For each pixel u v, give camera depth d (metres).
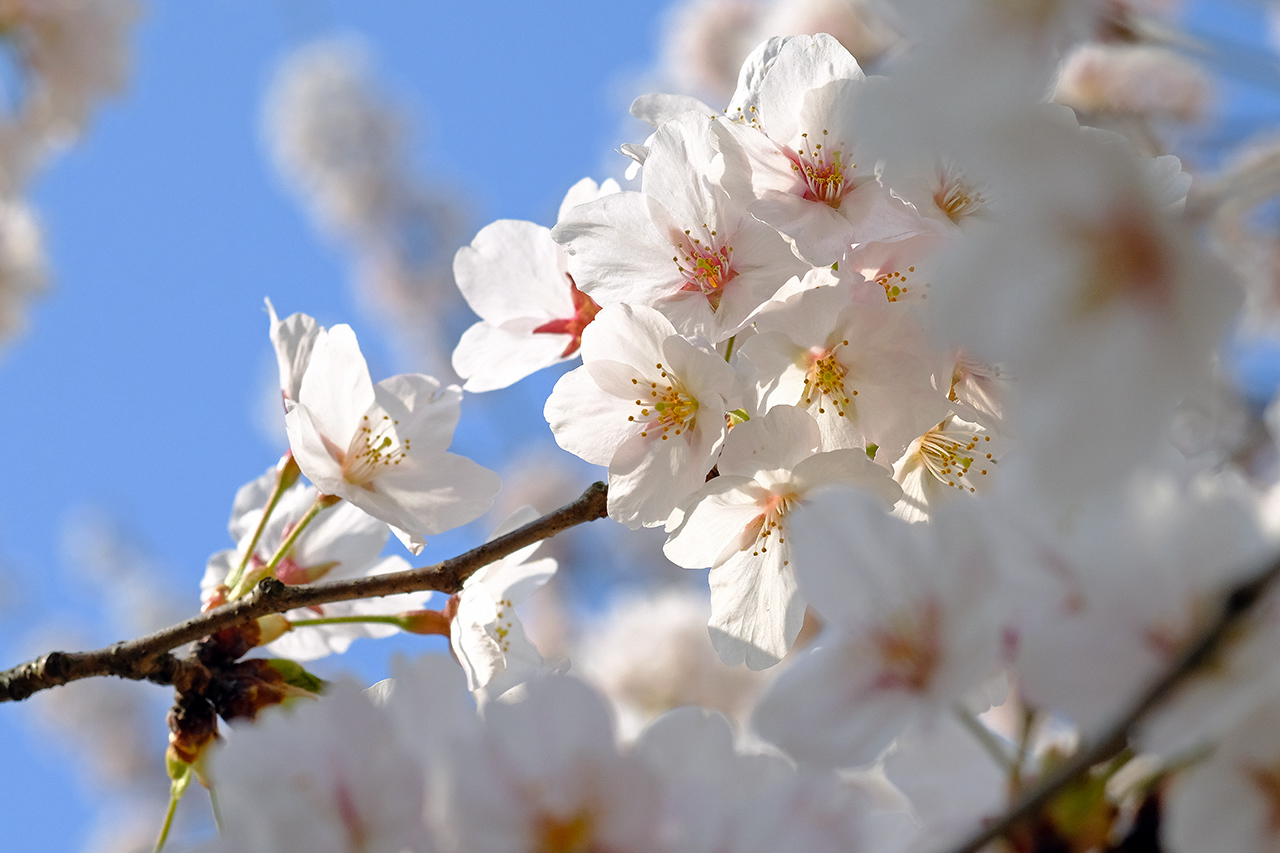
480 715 0.34
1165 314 0.32
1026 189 0.32
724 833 0.33
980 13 0.33
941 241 0.39
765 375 0.39
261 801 0.33
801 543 0.34
